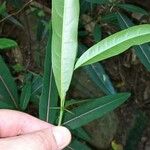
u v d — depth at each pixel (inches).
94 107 10.9
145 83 20.2
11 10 16.4
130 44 6.8
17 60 16.0
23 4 16.4
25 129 9.6
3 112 9.5
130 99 19.6
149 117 19.7
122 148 18.0
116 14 14.5
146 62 13.5
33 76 15.0
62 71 6.9
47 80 10.4
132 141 18.2
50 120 10.4
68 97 16.2
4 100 12.2
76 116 10.9
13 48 16.1
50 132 8.0
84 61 7.0
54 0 6.4
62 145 8.1
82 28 17.3
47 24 14.9
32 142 7.5
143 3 19.6
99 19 16.3
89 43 17.4
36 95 13.2
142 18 18.7
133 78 19.8
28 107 15.3
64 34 6.6
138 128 18.6
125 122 19.0
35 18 16.6
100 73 14.1
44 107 10.5
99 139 16.9
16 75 15.7
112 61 19.3
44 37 15.8
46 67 10.4
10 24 16.6
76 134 13.0
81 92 16.5
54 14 6.5
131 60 19.7
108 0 13.9
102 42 6.9
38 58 15.9
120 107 19.1
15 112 9.6
